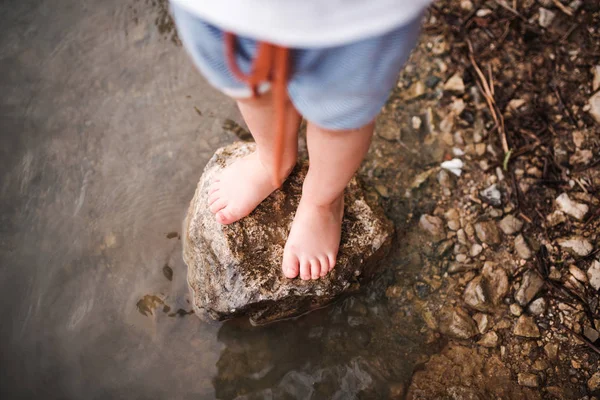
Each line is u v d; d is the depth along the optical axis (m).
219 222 1.63
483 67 2.13
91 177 1.97
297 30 0.81
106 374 1.69
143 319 1.77
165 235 1.89
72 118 2.06
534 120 2.04
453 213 1.92
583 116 2.02
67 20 2.22
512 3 2.22
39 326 1.74
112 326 1.75
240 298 1.62
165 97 2.11
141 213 1.92
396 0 0.81
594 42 2.14
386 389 1.68
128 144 2.03
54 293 1.79
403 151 2.03
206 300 1.70
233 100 2.12
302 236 1.55
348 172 1.29
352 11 0.80
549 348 1.71
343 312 1.79
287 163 1.51
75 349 1.71
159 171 1.99
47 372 1.67
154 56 2.18
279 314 1.74
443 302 1.80
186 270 1.84
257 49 0.92
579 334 1.72
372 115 1.05
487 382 1.67
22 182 1.95
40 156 1.99
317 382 1.69
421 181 1.97
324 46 0.86
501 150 2.00
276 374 1.71
